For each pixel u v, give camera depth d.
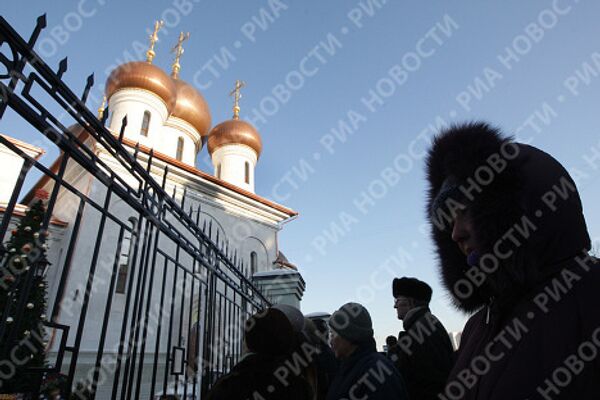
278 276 9.73
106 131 2.76
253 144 24.48
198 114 22.64
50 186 18.61
